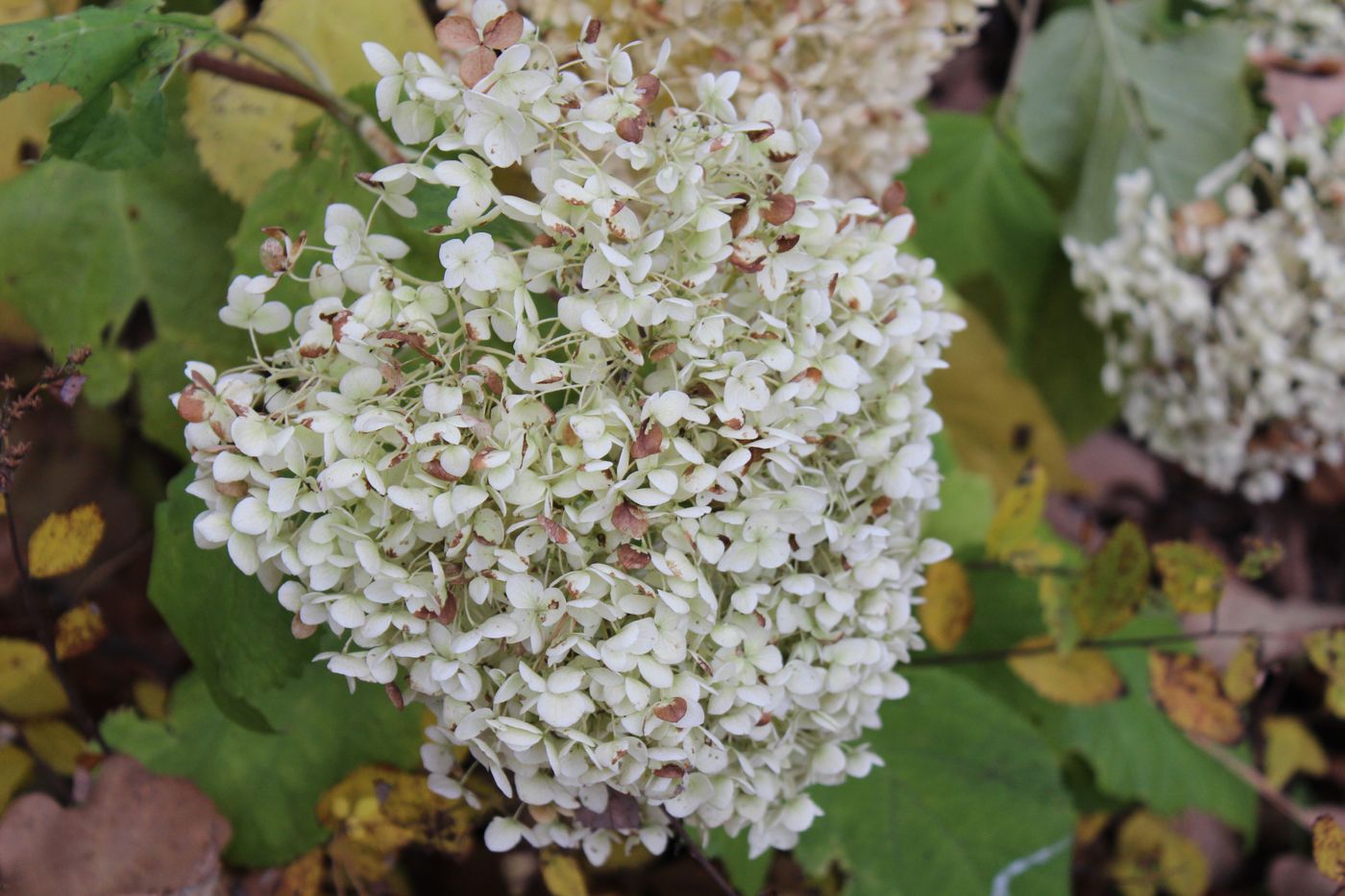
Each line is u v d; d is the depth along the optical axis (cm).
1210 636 69
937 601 67
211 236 68
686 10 61
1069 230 84
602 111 52
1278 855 85
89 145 57
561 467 51
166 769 63
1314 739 81
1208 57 83
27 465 76
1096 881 80
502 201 51
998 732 68
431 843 63
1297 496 95
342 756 63
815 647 55
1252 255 79
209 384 52
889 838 66
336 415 50
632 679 51
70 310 67
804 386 52
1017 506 69
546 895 72
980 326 85
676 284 51
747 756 55
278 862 63
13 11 67
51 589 71
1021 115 84
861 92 66
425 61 51
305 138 62
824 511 55
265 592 56
